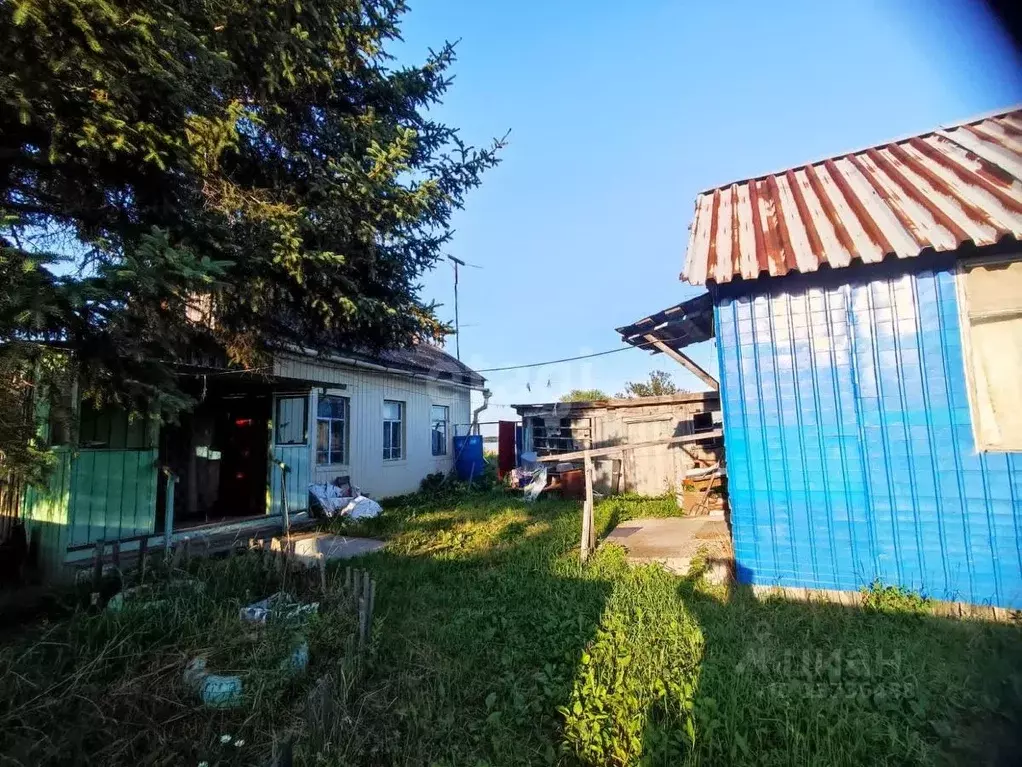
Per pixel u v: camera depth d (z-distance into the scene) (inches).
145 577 194.5
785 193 248.5
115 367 134.5
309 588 192.9
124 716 115.0
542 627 165.6
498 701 127.9
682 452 543.5
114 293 120.3
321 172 209.3
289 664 132.2
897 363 189.6
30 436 118.1
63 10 112.0
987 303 179.5
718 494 382.9
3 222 107.7
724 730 105.0
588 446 583.2
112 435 243.8
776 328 207.3
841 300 198.4
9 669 116.3
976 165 214.2
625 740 106.6
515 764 103.6
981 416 180.1
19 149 141.1
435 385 629.9
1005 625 157.4
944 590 179.6
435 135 253.4
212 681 123.6
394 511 422.0
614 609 173.6
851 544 193.0
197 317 221.8
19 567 223.6
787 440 203.9
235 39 163.0
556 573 229.3
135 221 171.8
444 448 654.5
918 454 185.8
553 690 126.6
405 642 157.2
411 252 251.3
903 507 186.9
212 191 181.2
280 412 377.7
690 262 216.5
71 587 198.1
